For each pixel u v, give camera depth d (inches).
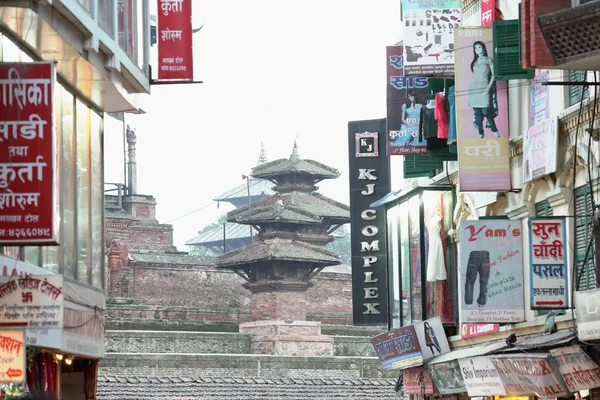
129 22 1116.5
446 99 1412.4
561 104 1182.3
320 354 3085.6
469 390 1289.4
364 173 1903.3
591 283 1134.4
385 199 1706.4
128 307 3125.0
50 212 824.3
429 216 1552.7
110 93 1122.7
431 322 1529.3
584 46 943.0
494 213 1396.4
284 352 3048.7
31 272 949.8
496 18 1364.4
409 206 1610.5
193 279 3432.6
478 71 1293.1
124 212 3732.8
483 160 1288.1
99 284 1191.6
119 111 1210.0
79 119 1125.1
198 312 3228.3
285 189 3607.3
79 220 1119.0
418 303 1582.2
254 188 5152.6
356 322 1888.5
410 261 1614.2
